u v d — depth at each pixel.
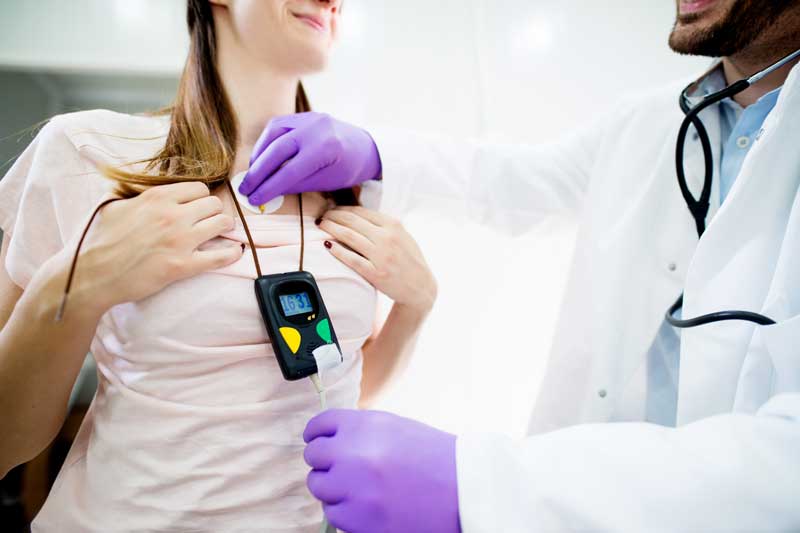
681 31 0.71
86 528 0.51
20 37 1.34
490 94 1.27
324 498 0.46
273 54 0.67
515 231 1.03
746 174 0.63
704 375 0.65
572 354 0.84
